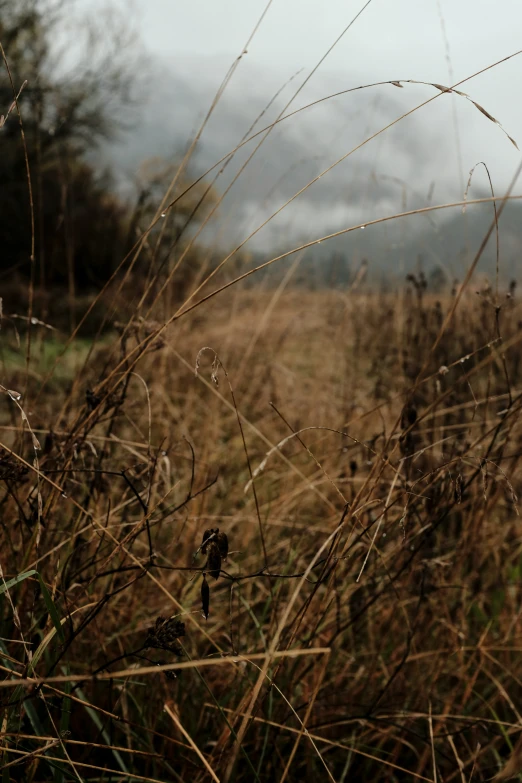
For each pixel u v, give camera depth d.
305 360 4.04
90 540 1.38
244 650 1.54
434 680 1.55
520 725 1.39
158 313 2.07
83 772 1.22
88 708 1.24
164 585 1.65
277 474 2.49
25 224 7.25
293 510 2.30
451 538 2.01
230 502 2.32
